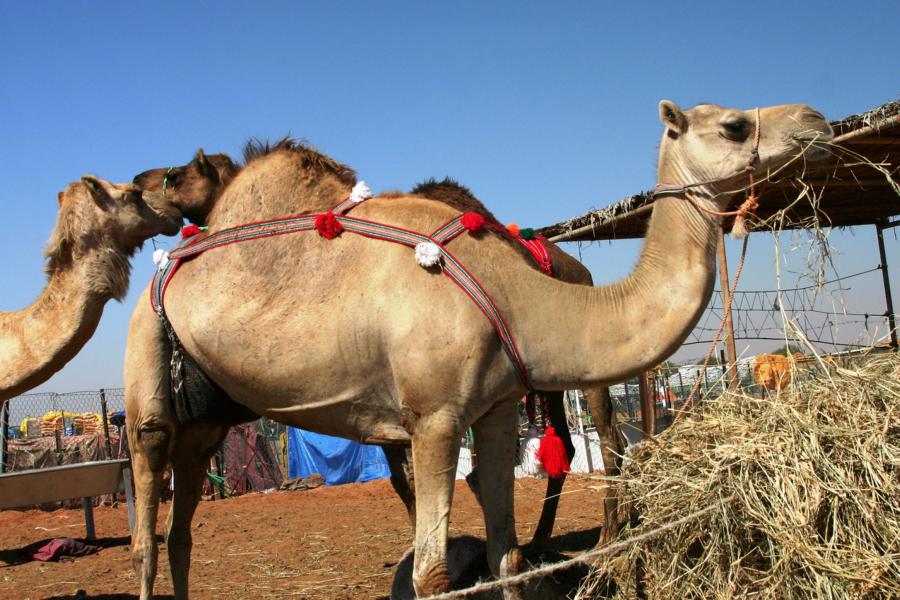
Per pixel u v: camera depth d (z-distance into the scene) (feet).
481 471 15.37
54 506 47.55
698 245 14.20
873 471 11.95
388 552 27.22
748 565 12.93
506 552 14.94
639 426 35.47
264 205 16.48
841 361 14.82
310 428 16.22
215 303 16.10
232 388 16.48
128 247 19.66
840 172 30.68
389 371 14.66
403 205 15.55
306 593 22.07
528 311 14.38
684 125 14.53
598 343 14.19
